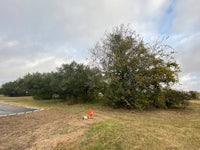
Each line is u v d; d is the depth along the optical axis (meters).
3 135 10.79
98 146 7.72
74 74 26.75
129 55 21.11
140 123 11.64
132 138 8.12
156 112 18.44
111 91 20.81
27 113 18.41
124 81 20.92
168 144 7.61
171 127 10.73
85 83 26.08
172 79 20.86
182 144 7.68
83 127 10.54
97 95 26.83
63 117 14.92
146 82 20.61
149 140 7.93
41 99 35.88
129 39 21.97
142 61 21.08
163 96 20.92
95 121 11.81
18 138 10.20
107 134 8.64
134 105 19.92
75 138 8.95
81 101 28.33
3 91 59.16
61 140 9.00
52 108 22.20
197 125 11.59
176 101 21.20
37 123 13.44
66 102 29.25
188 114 17.09
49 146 8.65
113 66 21.17
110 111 18.75
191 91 21.45
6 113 18.78
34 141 9.59
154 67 21.09
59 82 28.31
